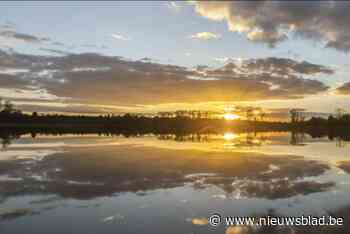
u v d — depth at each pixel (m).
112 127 104.81
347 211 9.13
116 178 13.94
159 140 40.53
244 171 15.84
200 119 112.00
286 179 13.81
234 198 10.58
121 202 10.09
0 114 103.75
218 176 14.45
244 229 7.75
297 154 23.86
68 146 30.11
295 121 117.06
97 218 8.54
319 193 11.27
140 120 112.06
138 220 8.36
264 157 21.80
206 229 7.74
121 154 23.30
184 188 12.02
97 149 27.17
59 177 14.15
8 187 12.13
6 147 28.64
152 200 10.31
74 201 10.18
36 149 26.91
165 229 7.73
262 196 10.87
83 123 111.31
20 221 8.32
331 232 7.52
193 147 29.61
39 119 108.44
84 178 13.91
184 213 8.98
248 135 59.59
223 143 35.41
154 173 15.17
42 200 10.33
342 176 14.58
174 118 111.44
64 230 7.68
